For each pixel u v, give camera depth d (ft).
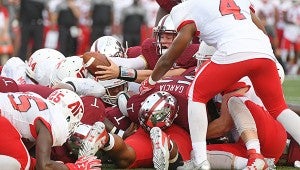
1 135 53.31
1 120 53.62
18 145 53.98
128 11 199.41
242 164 62.54
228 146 64.03
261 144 63.41
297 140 62.23
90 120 66.28
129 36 199.62
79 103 60.39
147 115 63.31
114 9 206.18
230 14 62.13
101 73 66.64
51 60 75.77
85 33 215.10
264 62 60.64
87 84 67.92
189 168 60.85
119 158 62.69
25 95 56.24
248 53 60.18
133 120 66.85
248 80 65.57
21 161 54.03
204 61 65.72
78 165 56.18
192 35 62.34
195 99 60.85
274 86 61.82
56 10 200.95
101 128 59.16
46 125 54.90
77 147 61.00
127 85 71.97
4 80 64.28
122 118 68.33
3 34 195.31
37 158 54.13
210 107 66.33
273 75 61.72
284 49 223.92
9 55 197.16
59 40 199.82
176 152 61.41
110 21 201.57
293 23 222.69
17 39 203.51
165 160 59.21
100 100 69.36
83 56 66.95
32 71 76.02
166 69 63.10
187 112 64.03
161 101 63.46
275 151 64.18
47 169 53.93
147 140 64.54
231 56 60.03
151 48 71.77
